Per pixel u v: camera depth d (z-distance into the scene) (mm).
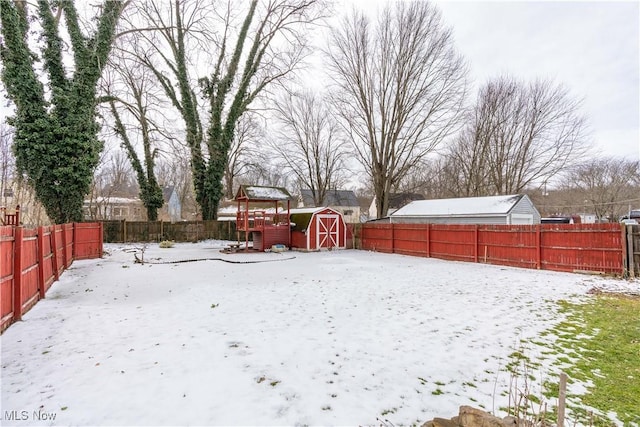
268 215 21328
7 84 13148
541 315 6055
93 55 14930
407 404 3117
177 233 23156
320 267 12453
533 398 3201
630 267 9703
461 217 20594
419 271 11461
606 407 3033
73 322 5516
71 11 14609
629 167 39094
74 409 2955
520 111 27906
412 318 5867
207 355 4199
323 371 3783
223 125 24422
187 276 10203
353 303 6941
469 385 3486
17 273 5535
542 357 4188
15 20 12703
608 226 10125
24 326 5277
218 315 6039
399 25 22391
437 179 38969
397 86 22859
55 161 14641
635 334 5027
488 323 5582
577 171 37812
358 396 3254
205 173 24156
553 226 11469
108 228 21609
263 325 5461
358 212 50125
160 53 21766
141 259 13688
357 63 23641
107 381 3482
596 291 8078
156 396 3197
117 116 21703
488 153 29547
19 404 3023
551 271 11367
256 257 15703
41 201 14828
